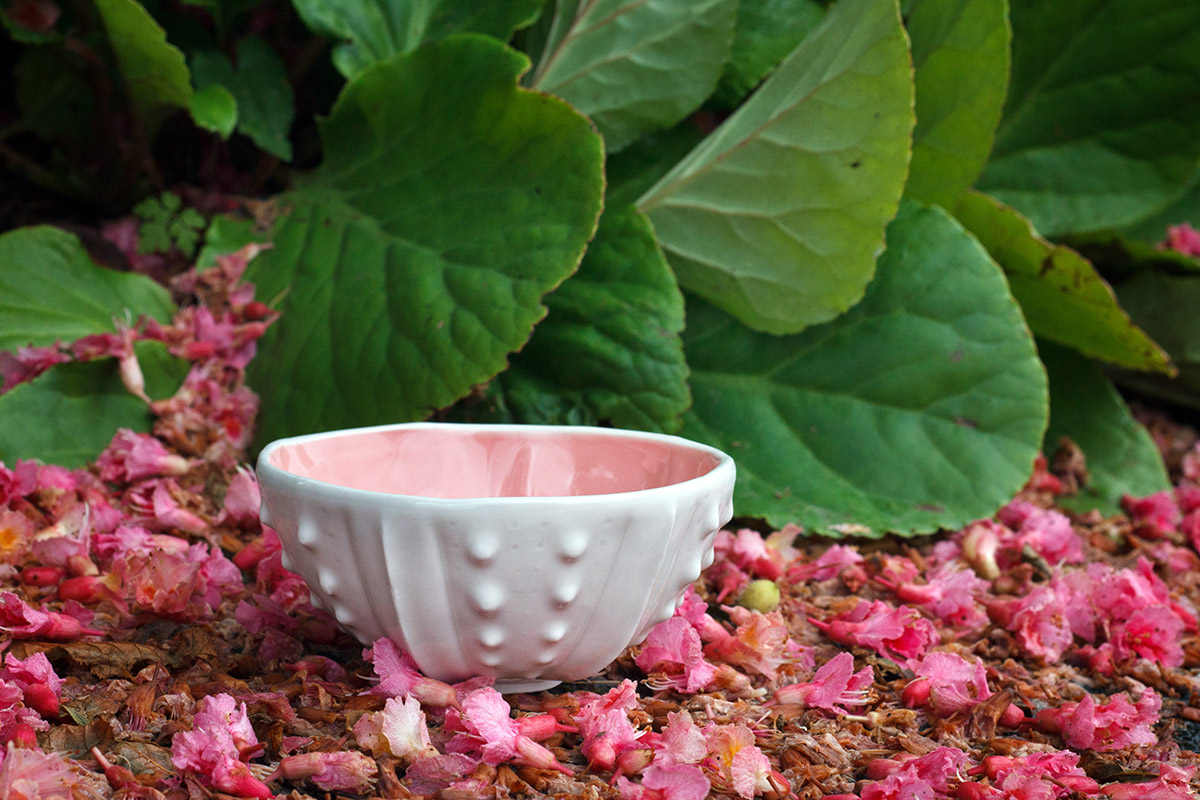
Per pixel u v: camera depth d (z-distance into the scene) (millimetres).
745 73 1070
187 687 817
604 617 799
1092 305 1052
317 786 792
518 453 856
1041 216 1189
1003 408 987
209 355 988
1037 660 880
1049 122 1183
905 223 1016
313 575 804
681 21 1039
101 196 1103
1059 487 1061
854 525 962
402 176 998
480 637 794
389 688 802
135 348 981
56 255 994
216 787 783
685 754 794
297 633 847
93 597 860
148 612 853
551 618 793
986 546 947
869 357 1004
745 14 1086
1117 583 901
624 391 962
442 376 942
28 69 1079
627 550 792
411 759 793
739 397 1013
